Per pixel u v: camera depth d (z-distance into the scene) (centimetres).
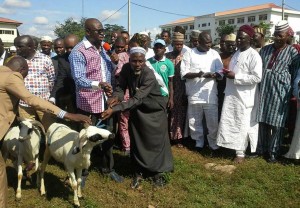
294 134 618
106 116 473
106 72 543
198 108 688
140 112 514
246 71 607
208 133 701
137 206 480
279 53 612
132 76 514
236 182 551
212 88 672
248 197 504
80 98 522
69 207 473
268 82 613
